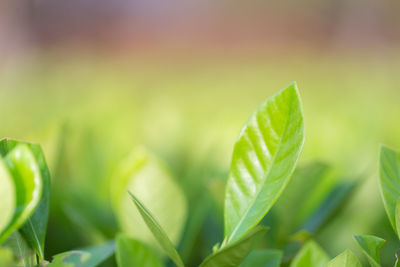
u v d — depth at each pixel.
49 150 0.51
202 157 0.66
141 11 13.41
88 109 1.30
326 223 0.45
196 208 0.47
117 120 1.05
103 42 11.88
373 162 0.56
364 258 0.48
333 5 12.27
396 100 1.77
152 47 12.23
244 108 1.95
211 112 1.62
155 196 0.41
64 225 0.47
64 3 11.04
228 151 0.78
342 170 0.64
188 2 13.84
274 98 0.35
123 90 2.20
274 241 0.45
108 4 12.61
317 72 4.38
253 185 0.35
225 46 13.03
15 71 3.09
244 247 0.32
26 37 9.07
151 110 1.16
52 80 2.69
